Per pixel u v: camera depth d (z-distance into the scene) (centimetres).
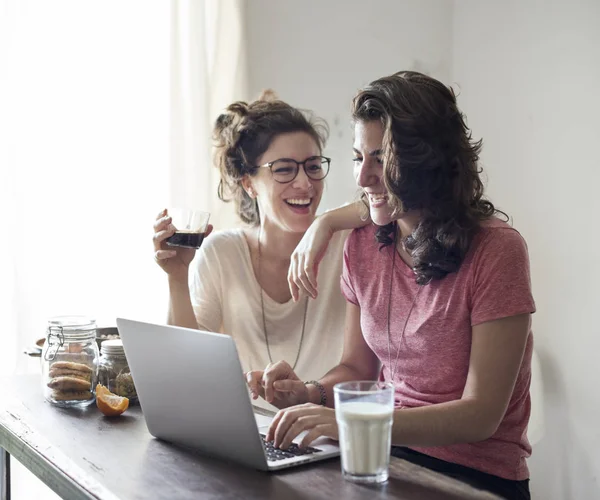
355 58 293
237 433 116
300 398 155
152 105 289
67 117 274
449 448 146
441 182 145
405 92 144
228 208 301
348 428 110
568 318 236
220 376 114
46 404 159
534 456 246
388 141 142
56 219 271
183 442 129
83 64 277
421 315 152
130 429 140
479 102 265
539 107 244
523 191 251
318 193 209
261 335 212
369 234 171
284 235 211
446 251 143
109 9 281
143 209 288
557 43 237
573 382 234
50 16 270
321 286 209
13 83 263
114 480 112
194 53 295
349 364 172
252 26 311
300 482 110
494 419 131
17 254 262
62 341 157
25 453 133
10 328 261
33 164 267
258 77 311
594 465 227
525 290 137
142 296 287
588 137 228
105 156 281
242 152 210
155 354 124
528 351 146
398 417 126
